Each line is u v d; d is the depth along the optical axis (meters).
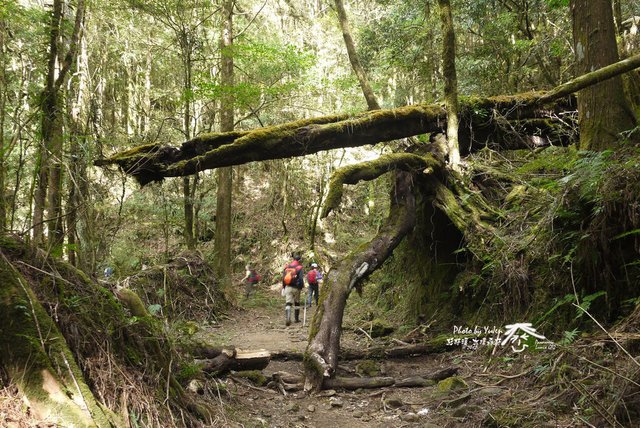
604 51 5.82
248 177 24.69
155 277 10.92
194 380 4.79
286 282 11.23
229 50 13.30
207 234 19.73
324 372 5.74
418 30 14.27
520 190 7.80
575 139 7.95
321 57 20.83
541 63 11.72
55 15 5.64
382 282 10.87
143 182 6.59
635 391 3.43
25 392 2.75
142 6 13.76
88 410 2.83
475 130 8.74
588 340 4.45
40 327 3.00
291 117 19.61
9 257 3.38
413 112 7.97
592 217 5.36
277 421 4.75
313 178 22.22
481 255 7.16
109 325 3.61
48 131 4.90
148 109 20.66
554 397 4.00
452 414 4.45
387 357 7.10
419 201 8.95
